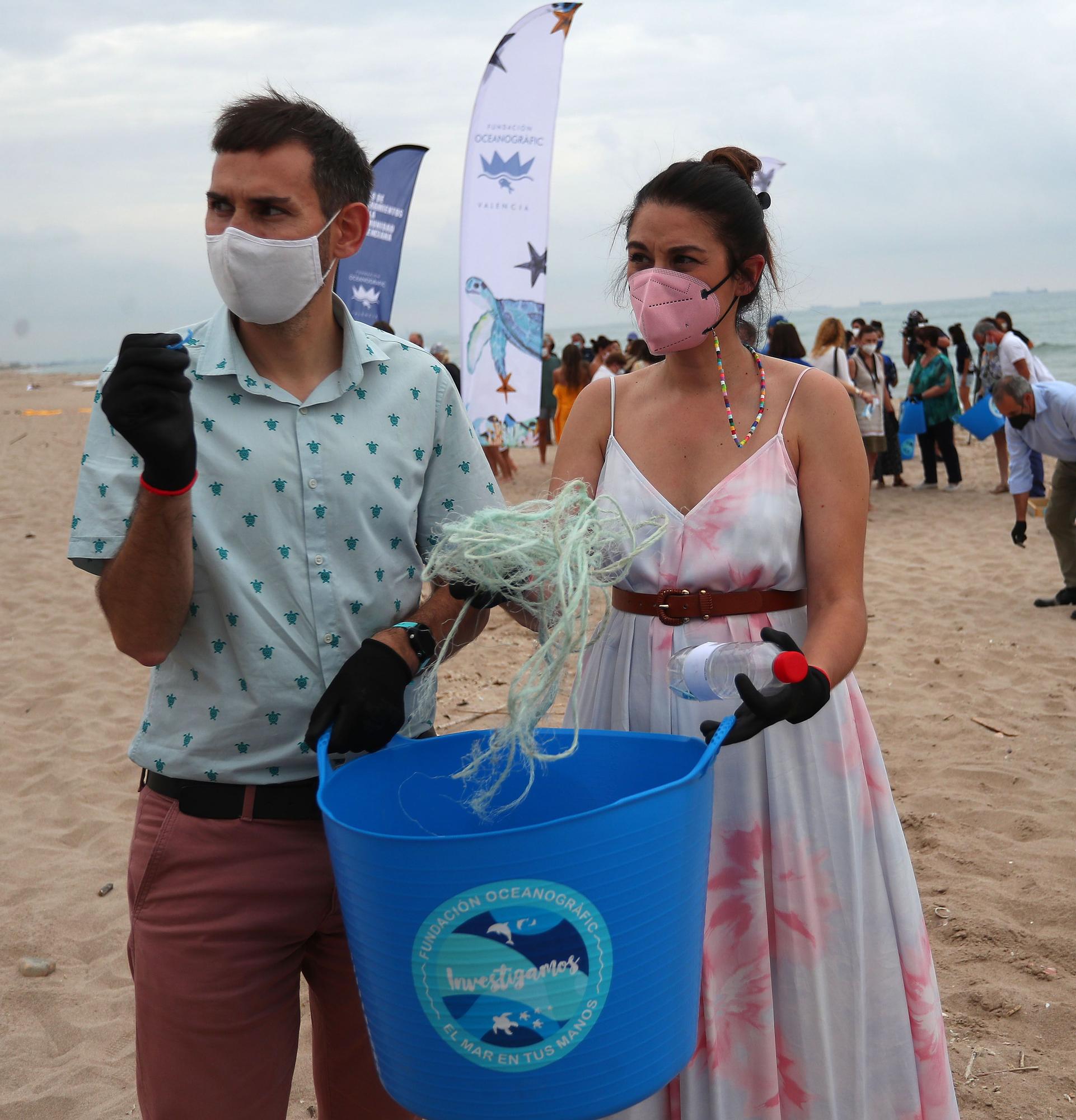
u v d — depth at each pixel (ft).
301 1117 8.67
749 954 6.12
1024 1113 8.13
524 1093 4.32
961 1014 9.41
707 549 6.17
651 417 6.47
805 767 6.15
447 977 4.20
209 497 5.45
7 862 13.28
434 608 5.84
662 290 6.09
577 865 4.14
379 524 5.77
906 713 16.83
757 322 6.82
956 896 11.29
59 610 25.02
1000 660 19.10
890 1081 6.37
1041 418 21.03
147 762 5.65
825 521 6.15
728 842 6.15
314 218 5.31
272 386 5.52
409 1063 4.42
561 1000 4.24
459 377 48.42
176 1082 5.48
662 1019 4.52
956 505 35.29
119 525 5.22
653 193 6.22
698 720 6.16
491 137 29.32
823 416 6.18
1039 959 10.12
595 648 6.70
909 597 23.94
